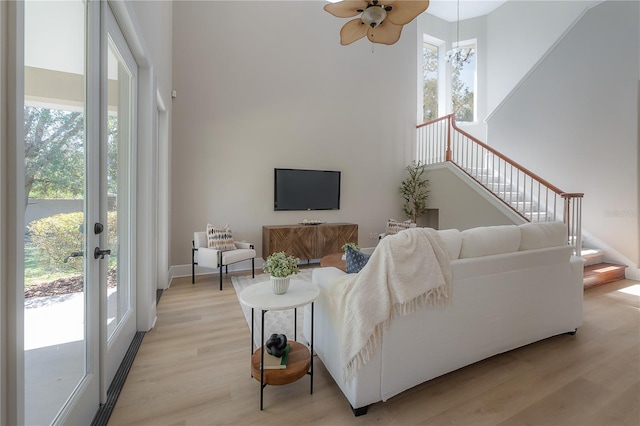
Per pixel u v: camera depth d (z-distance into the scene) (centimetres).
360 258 198
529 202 495
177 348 226
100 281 158
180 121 430
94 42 148
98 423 148
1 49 84
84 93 142
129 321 225
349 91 560
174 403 165
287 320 278
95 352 153
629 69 402
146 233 252
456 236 195
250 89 475
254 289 187
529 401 168
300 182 513
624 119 407
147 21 240
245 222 475
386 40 319
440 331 179
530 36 597
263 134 486
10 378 88
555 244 240
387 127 600
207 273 445
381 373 159
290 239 460
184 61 432
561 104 474
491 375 193
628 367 202
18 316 91
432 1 640
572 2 534
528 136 518
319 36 530
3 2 84
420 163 607
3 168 86
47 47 114
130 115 231
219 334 250
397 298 158
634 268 403
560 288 236
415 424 151
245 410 161
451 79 704
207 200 450
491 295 200
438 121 586
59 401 124
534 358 214
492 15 661
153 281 269
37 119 108
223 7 456
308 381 188
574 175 459
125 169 224
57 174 122
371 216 589
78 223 139
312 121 526
